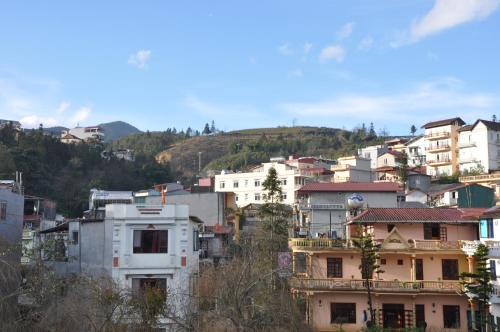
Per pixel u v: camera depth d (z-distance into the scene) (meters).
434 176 107.50
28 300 31.95
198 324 31.83
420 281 47.62
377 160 128.38
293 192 110.31
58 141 123.94
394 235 48.75
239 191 118.31
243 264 34.06
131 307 33.34
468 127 109.00
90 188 112.31
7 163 95.81
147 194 87.25
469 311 47.56
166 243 40.09
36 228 58.88
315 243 49.12
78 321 29.94
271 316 33.06
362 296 48.50
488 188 69.56
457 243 48.22
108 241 39.97
